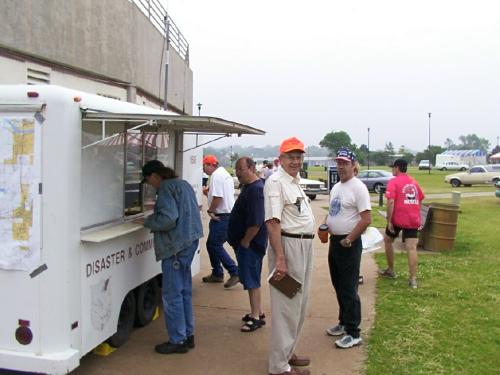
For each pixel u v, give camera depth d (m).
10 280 4.05
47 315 4.00
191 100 23.69
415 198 7.73
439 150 116.62
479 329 5.91
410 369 4.85
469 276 8.41
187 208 5.11
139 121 4.43
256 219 5.66
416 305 6.81
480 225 14.95
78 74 10.09
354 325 5.42
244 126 5.52
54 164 3.95
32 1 8.27
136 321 5.81
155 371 4.78
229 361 5.04
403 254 10.23
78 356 4.11
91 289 4.38
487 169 38.03
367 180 31.69
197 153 7.95
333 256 5.50
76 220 4.10
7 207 4.02
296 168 4.56
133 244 5.19
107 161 4.73
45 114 3.93
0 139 4.00
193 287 7.79
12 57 7.95
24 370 3.98
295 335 4.62
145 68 14.10
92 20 10.45
